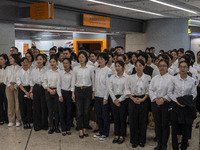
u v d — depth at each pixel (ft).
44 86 14.84
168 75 11.93
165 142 12.07
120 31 38.34
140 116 12.82
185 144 11.78
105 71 13.91
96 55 16.62
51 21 26.07
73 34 46.47
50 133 15.12
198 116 18.79
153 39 41.29
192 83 11.34
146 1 25.36
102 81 13.87
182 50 18.10
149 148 12.84
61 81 14.69
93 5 27.25
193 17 38.65
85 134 14.66
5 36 21.62
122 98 13.03
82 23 30.17
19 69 16.44
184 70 11.21
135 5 27.78
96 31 37.70
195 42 70.79
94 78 14.29
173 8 29.99
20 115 16.62
